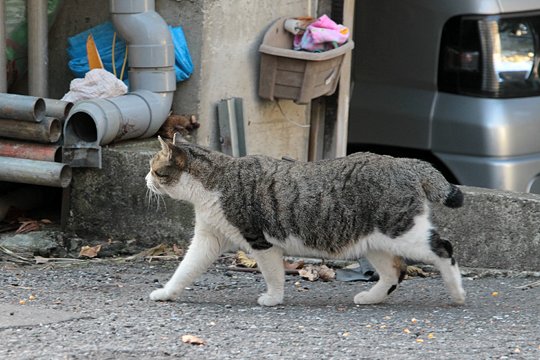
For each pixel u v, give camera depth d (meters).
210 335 7.31
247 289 9.12
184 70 11.06
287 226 8.27
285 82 11.67
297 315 8.09
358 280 9.66
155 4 11.17
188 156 8.35
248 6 11.62
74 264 9.82
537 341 7.35
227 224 8.37
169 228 10.29
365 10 12.46
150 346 6.95
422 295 9.02
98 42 11.38
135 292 8.80
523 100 11.63
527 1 11.66
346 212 8.19
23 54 11.37
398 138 12.27
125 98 10.54
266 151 12.27
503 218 9.79
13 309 7.82
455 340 7.35
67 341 6.99
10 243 10.12
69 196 10.51
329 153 12.95
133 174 10.29
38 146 10.24
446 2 11.69
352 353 6.92
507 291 9.20
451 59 11.69
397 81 12.24
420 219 8.19
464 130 11.60
